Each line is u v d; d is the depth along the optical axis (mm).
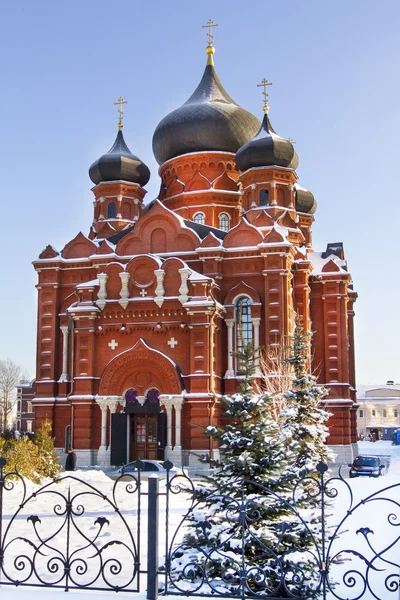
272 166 52625
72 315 44000
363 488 30938
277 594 11797
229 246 46281
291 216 52312
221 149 57188
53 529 18875
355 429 58344
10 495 25422
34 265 49375
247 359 14516
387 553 16828
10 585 11570
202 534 12281
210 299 42188
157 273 43094
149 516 10953
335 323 49906
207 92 59938
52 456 32438
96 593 11102
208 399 40906
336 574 14859
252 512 11703
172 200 56938
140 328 43312
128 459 41906
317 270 51875
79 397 42938
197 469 40000
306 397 26047
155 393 42438
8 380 124312
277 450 13281
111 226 56250
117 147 60062
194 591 10969
